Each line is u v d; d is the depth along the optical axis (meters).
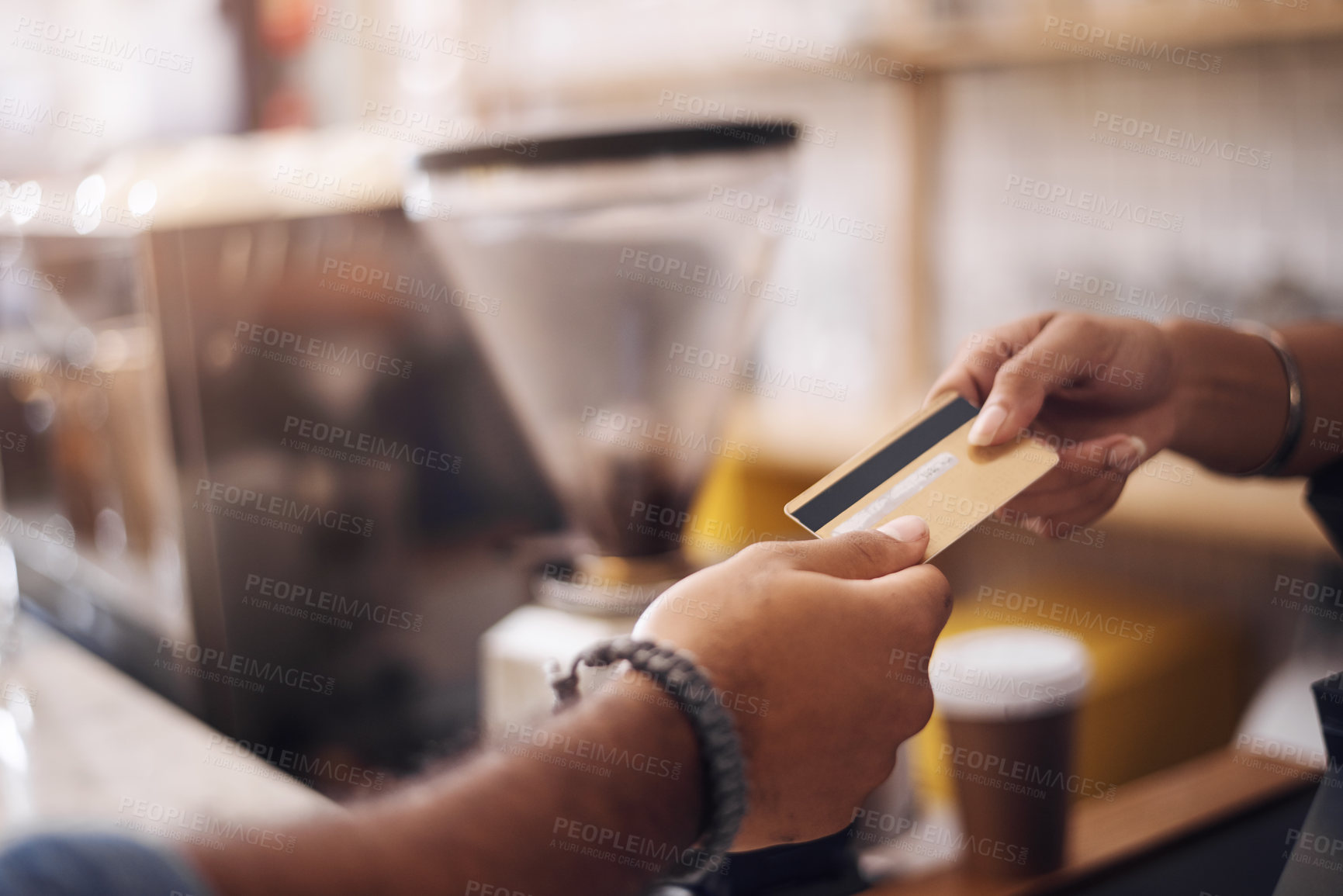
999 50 1.49
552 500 1.33
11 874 0.33
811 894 0.62
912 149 1.72
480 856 0.41
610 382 1.02
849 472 0.63
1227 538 1.33
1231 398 0.82
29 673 1.09
